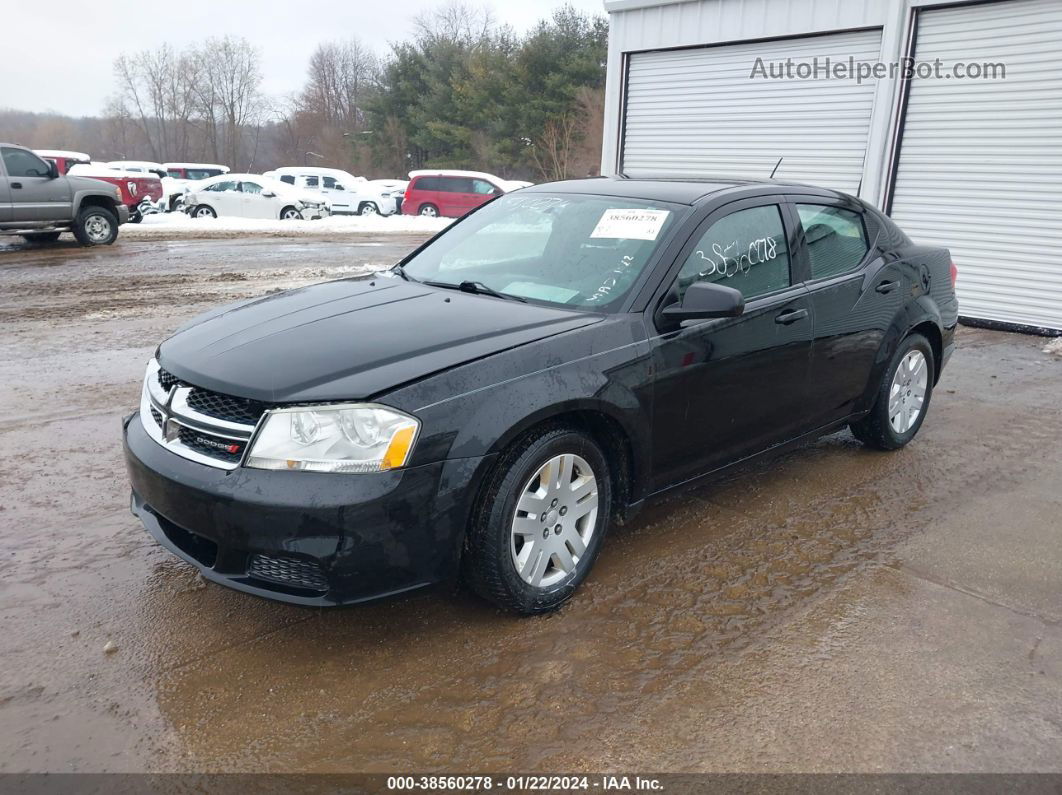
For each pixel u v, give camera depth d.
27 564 3.59
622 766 2.47
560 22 47.56
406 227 25.00
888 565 3.74
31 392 6.18
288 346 3.11
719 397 3.76
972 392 6.74
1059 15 8.68
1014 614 3.34
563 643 3.09
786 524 4.15
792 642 3.12
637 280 3.56
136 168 37.31
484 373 2.97
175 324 8.84
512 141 47.78
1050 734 2.64
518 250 4.03
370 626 3.19
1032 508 4.39
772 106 11.45
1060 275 9.08
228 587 2.86
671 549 3.86
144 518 3.23
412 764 2.47
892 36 9.87
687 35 12.17
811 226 4.39
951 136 9.70
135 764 2.46
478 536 3.00
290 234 21.61
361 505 2.69
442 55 55.59
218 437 2.88
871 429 5.01
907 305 4.89
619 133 13.49
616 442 3.44
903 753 2.54
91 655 2.97
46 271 12.86
